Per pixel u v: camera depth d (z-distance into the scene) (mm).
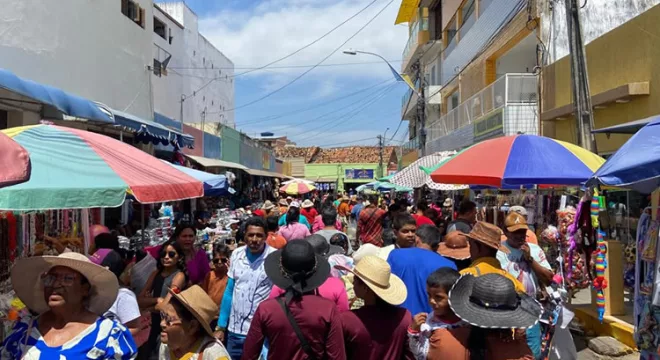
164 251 5398
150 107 15203
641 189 4934
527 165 5383
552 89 12852
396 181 11164
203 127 22219
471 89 19844
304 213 15047
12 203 3904
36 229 6320
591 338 7371
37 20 9562
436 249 5270
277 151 61844
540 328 4570
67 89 10570
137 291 5547
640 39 9430
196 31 25578
